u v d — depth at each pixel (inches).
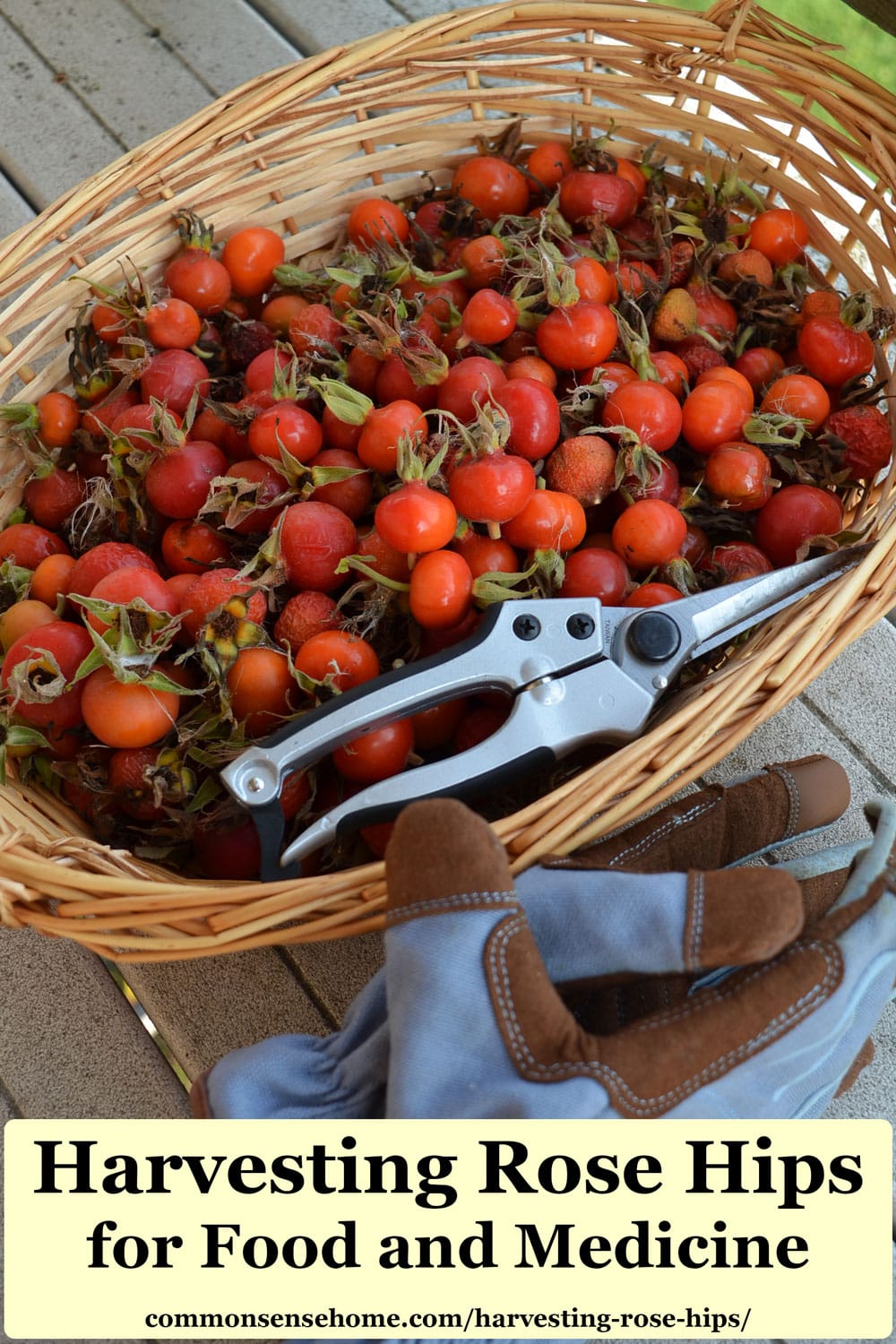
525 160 21.5
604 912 14.7
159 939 15.3
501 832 15.3
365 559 17.2
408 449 16.8
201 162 20.1
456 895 14.3
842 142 19.9
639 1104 14.1
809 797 17.8
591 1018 15.9
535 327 18.8
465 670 16.3
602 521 18.9
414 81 20.6
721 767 19.6
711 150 23.3
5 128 26.0
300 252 21.0
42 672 16.7
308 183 20.9
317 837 15.8
